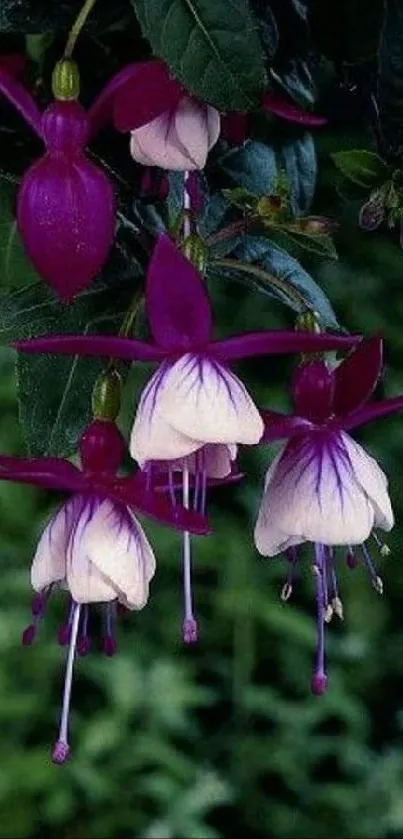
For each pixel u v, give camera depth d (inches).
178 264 14.1
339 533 15.2
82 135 14.6
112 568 15.0
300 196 18.9
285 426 15.2
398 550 42.9
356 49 17.6
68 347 14.0
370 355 15.4
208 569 48.4
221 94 14.2
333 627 47.6
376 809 43.3
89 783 41.4
